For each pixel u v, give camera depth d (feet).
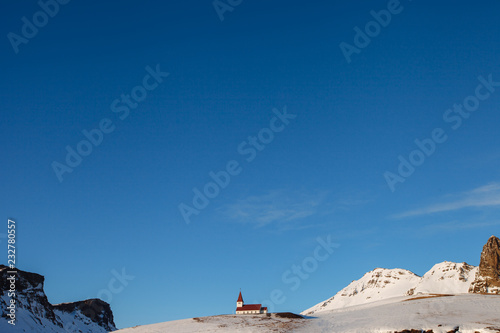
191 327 462.19
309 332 414.62
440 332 367.86
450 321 390.42
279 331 426.92
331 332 403.13
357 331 390.83
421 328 376.89
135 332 469.16
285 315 515.09
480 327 367.25
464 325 374.43
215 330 440.86
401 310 468.75
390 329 382.42
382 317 438.81
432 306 468.75
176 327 469.57
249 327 449.06
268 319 495.41
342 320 460.14
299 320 487.61
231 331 433.89
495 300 480.64
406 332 374.84
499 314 409.49
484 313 416.67
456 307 451.53
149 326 492.54
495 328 361.71
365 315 472.44
